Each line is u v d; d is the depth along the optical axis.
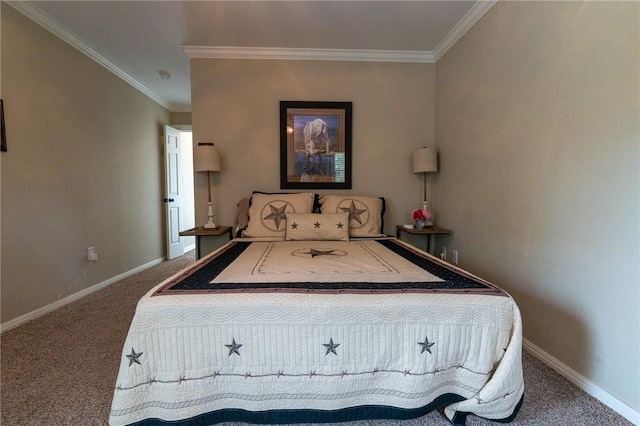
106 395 1.42
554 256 1.63
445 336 1.16
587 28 1.42
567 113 1.54
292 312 1.14
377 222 2.82
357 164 3.10
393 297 1.18
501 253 2.08
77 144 2.78
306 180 3.06
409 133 3.12
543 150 1.70
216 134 2.99
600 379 1.38
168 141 4.48
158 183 4.34
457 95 2.66
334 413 1.16
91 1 2.19
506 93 2.01
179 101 4.52
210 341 1.13
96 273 3.03
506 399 1.14
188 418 1.12
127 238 3.57
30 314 2.28
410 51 3.00
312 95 3.03
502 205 2.06
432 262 1.67
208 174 2.92
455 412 1.21
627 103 1.25
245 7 2.27
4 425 1.23
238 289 1.21
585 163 1.44
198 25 2.51
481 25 2.29
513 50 1.94
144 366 1.10
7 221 2.13
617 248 1.30
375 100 3.08
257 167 3.03
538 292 1.75
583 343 1.46
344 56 3.01
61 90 2.60
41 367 1.65
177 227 4.76
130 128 3.65
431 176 3.16
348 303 1.15
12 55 2.17
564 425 1.24
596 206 1.39
